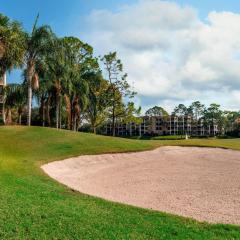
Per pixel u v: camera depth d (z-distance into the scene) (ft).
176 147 107.96
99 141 107.04
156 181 66.13
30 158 84.07
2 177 54.13
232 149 106.22
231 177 68.85
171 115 584.81
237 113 526.98
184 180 66.64
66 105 168.04
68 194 46.09
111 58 198.90
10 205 36.29
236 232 33.83
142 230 32.09
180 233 32.09
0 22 133.69
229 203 49.62
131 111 206.59
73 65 171.53
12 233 28.96
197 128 562.66
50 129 123.03
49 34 142.20
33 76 141.79
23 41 137.90
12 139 106.22
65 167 80.43
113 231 31.19
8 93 162.09
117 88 203.62
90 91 191.31
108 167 82.74
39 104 164.25
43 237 28.73
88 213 36.29
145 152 99.25
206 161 89.25
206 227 34.88
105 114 207.21
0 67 133.18
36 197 41.60
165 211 44.75
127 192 57.36
